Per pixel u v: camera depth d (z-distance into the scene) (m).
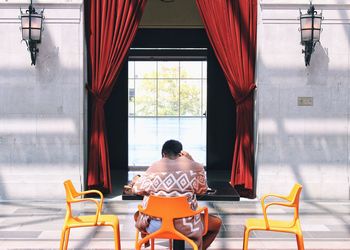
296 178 8.24
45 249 5.54
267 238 6.05
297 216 4.65
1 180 8.19
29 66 8.15
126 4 8.17
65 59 8.15
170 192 4.29
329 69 8.22
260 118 8.20
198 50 12.28
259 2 8.17
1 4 8.07
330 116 8.25
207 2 8.24
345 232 6.36
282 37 8.18
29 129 8.18
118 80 11.61
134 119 25.95
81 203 7.97
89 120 8.56
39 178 8.19
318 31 7.84
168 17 11.69
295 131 8.23
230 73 8.27
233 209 7.63
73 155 8.20
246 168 8.32
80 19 8.12
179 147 4.52
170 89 25.62
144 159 13.14
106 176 8.31
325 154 8.26
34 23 7.81
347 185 8.24
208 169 11.59
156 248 5.62
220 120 11.61
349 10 8.20
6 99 8.17
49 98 8.17
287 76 8.20
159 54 12.23
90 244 5.75
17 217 7.02
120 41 8.20
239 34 8.24
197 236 4.28
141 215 4.50
